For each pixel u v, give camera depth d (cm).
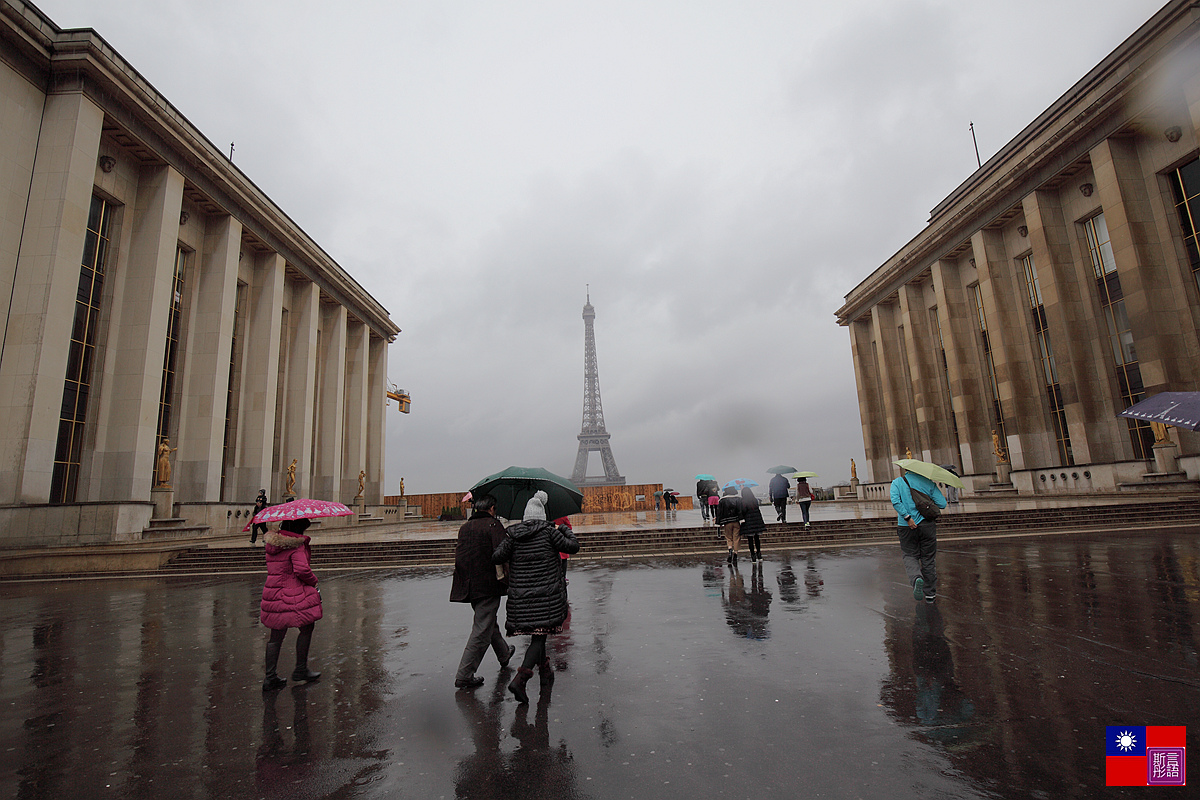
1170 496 2272
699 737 427
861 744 404
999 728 421
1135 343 2588
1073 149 2898
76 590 1424
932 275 4019
